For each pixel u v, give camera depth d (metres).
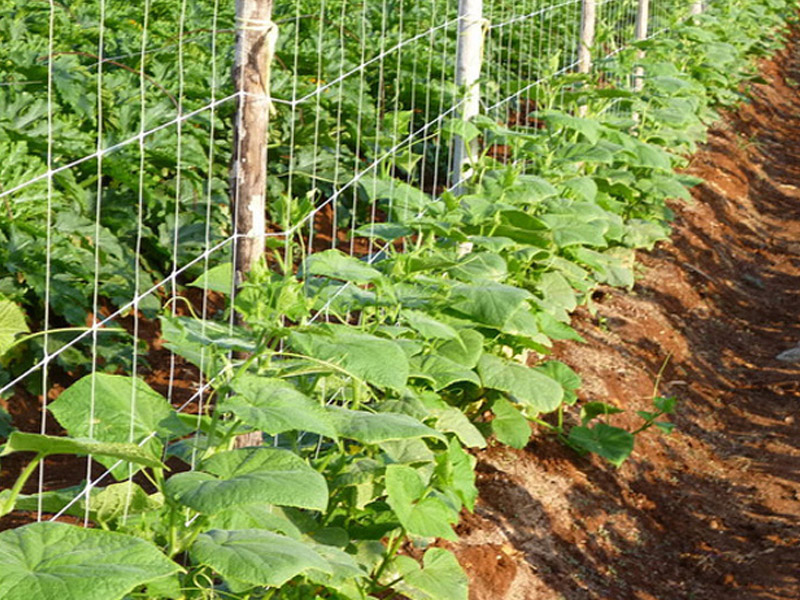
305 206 3.37
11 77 6.82
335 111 8.30
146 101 7.14
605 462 5.92
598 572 5.15
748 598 5.36
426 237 5.05
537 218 5.41
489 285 4.45
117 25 8.78
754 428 7.27
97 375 2.89
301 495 2.50
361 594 3.39
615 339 7.42
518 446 5.09
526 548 4.93
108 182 6.86
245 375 2.96
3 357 5.14
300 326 3.10
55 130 6.36
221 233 6.67
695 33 10.85
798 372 8.13
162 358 5.78
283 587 3.28
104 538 2.21
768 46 17.91
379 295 3.95
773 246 11.16
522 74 11.75
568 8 12.73
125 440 2.78
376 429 3.11
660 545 5.65
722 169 12.16
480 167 5.85
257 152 3.60
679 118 8.76
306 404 2.89
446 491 3.60
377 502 3.68
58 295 5.48
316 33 9.57
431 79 9.39
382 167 5.16
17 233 5.59
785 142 15.26
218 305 6.50
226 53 8.62
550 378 5.20
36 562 2.10
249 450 2.72
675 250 9.38
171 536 2.67
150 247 6.40
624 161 7.31
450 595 3.55
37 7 8.47
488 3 11.94
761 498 6.32
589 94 7.36
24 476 2.26
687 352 7.93
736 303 9.39
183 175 6.79
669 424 5.97
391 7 10.88
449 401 5.17
